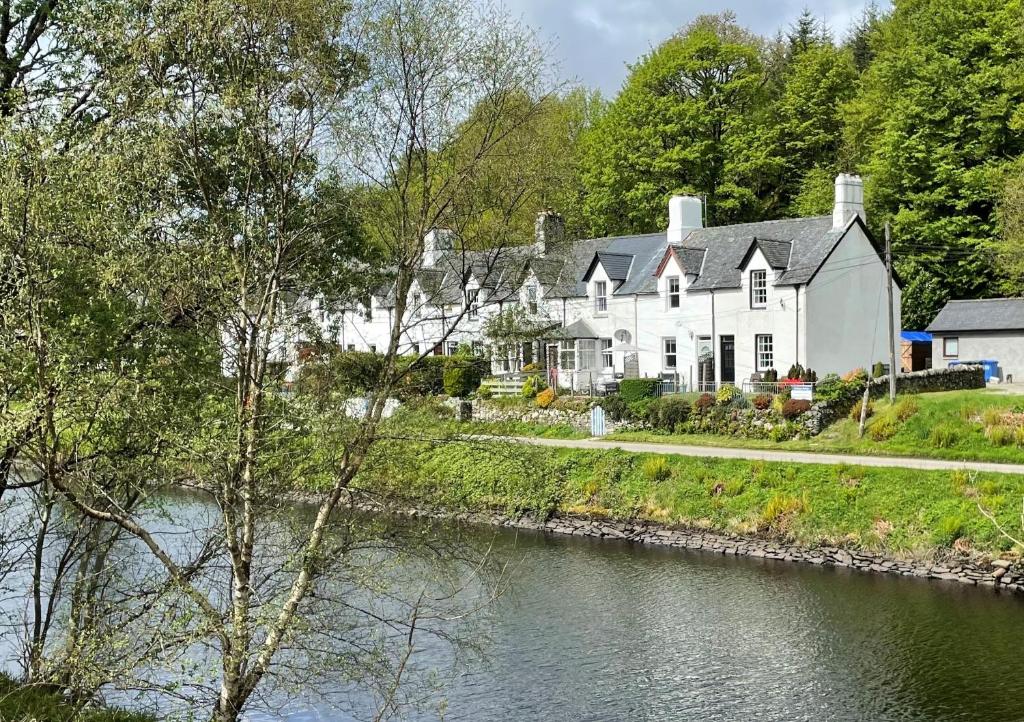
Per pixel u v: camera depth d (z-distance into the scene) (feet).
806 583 85.97
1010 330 157.48
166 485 51.49
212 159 51.21
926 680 64.08
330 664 49.93
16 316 42.88
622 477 113.09
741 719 59.67
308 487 54.24
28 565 66.80
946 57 166.50
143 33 49.16
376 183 58.70
